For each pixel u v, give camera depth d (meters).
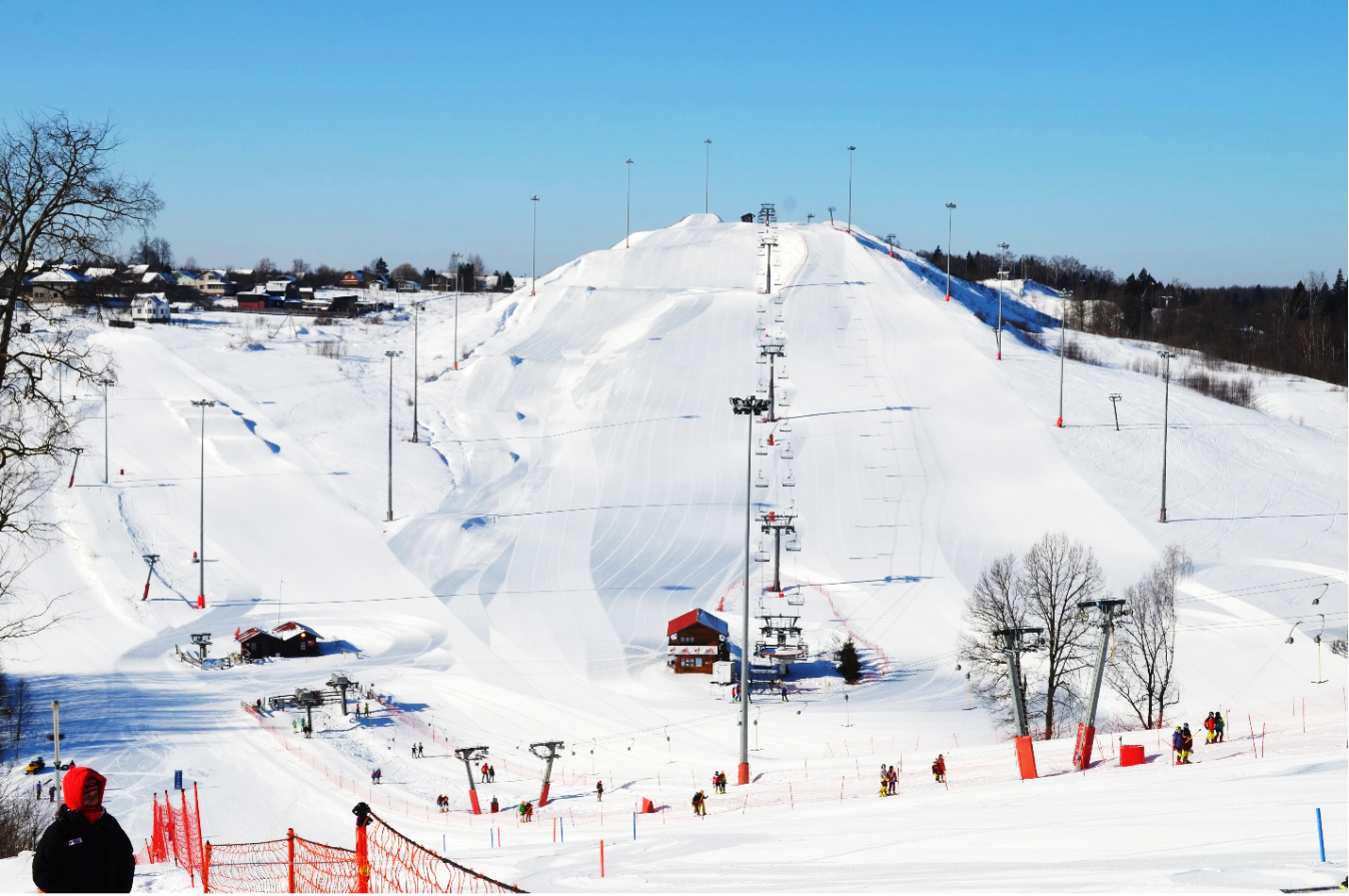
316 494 112.50
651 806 46.94
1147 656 65.00
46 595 91.62
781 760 59.66
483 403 146.25
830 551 100.25
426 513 109.06
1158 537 99.12
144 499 110.19
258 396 142.38
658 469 119.81
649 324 169.88
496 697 71.81
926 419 129.62
